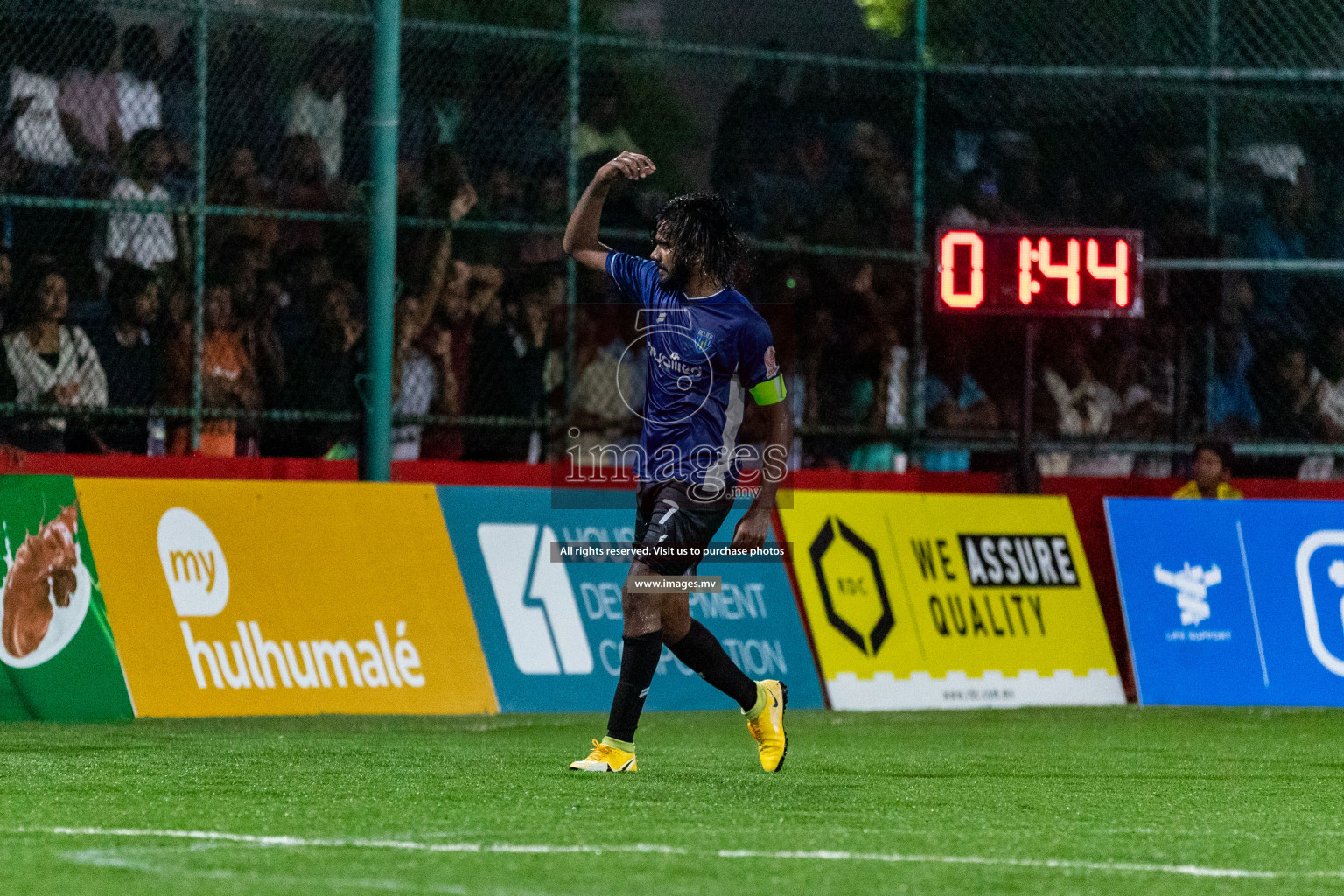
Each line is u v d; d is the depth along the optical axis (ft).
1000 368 131.23
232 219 111.86
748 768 63.82
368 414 96.73
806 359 123.95
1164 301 130.72
